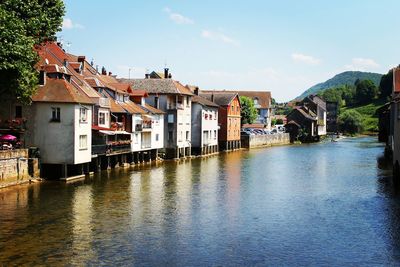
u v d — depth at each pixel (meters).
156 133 69.50
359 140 141.38
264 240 26.42
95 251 24.08
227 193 41.62
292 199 38.97
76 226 28.86
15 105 46.88
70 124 46.22
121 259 22.92
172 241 26.03
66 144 46.31
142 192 41.19
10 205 34.47
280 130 136.75
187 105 78.44
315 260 23.08
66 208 33.91
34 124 46.69
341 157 80.25
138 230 28.25
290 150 98.56
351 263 22.66
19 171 42.81
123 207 34.72
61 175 46.72
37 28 42.81
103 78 70.00
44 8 45.12
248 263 22.61
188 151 79.44
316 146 112.88
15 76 39.84
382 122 84.81
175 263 22.48
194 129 82.19
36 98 46.25
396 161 45.66
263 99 140.88
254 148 105.06
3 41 37.72
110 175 51.56
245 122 115.50
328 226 29.64
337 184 47.69
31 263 22.19
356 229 28.84
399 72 54.19
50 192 39.84
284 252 24.28
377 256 23.67
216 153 89.12
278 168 62.56
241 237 27.02
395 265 22.41
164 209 34.28
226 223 30.33
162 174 53.94
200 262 22.69
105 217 31.38
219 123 94.38
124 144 58.50
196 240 26.30
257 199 38.91
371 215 32.66
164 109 73.69
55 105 46.34
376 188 44.78
